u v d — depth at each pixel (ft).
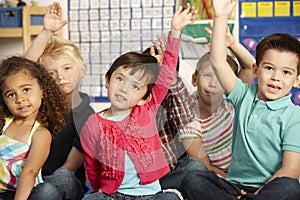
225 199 5.13
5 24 10.23
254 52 9.98
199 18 9.94
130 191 5.00
